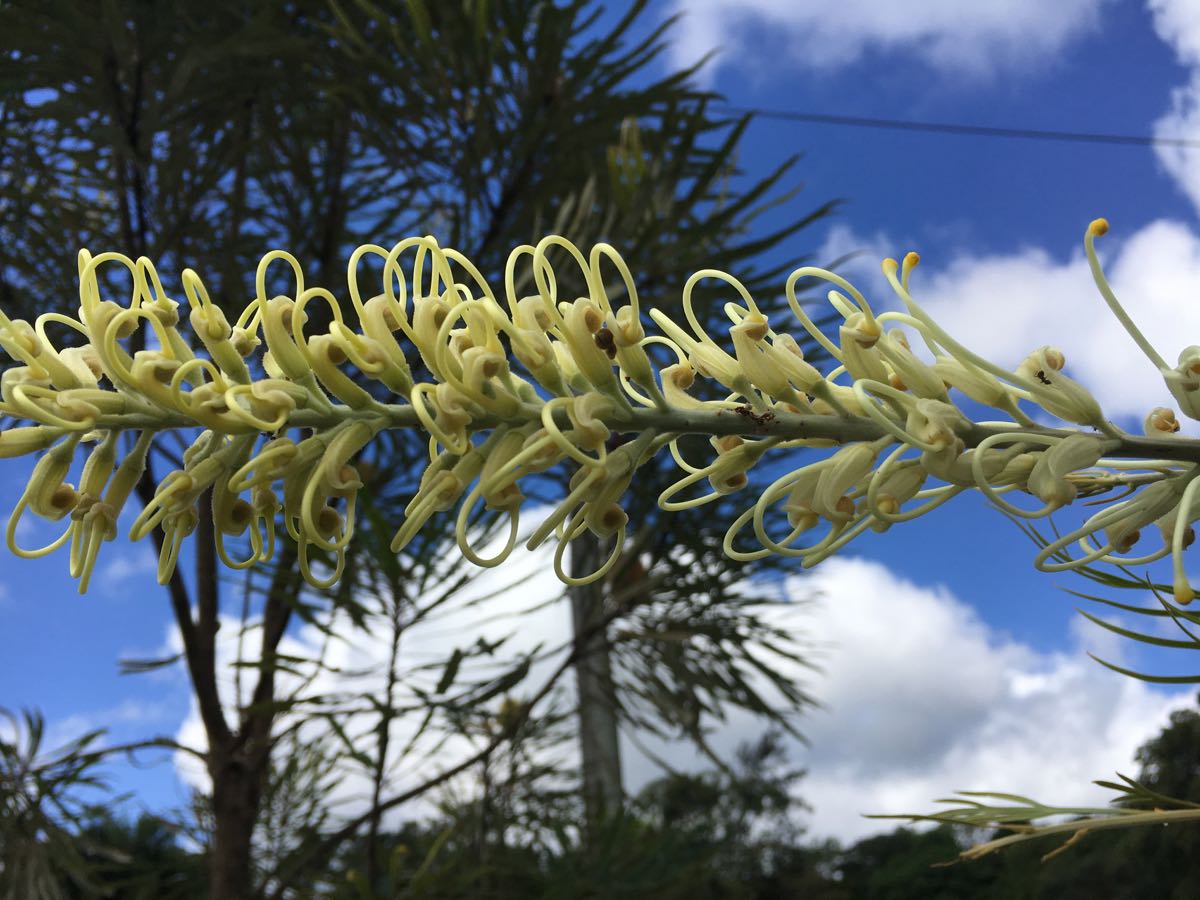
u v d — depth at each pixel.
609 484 0.13
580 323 0.13
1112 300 0.15
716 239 0.63
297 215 0.66
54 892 0.51
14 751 0.53
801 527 0.14
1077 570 0.16
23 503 0.12
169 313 0.13
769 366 0.14
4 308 0.63
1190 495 0.13
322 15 0.65
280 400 0.12
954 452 0.14
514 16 0.57
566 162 0.62
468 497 0.13
